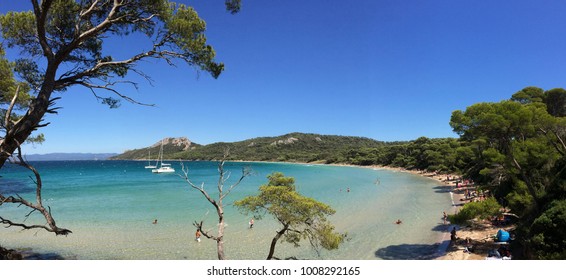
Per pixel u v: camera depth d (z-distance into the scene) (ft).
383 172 431.43
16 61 44.91
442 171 337.31
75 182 294.66
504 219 98.94
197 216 133.59
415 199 178.91
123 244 93.91
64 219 128.36
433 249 85.97
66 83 35.78
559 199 62.54
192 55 42.37
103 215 136.36
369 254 84.12
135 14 39.86
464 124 82.69
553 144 85.10
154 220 125.90
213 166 645.10
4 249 69.82
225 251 87.51
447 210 142.72
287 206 57.77
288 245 92.02
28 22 40.65
